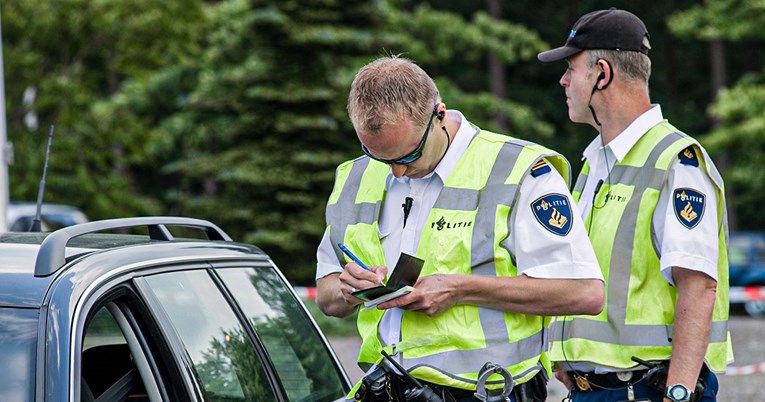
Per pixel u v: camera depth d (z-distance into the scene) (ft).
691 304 19.25
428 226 17.03
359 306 18.03
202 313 17.65
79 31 102.37
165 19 102.01
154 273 16.96
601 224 20.54
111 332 15.93
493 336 16.81
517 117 136.77
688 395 19.10
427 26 136.26
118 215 106.63
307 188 98.78
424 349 16.89
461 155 17.20
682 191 19.62
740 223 173.78
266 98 97.25
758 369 63.77
